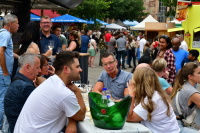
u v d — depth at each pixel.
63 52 3.65
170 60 7.79
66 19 23.08
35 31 6.72
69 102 3.52
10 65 6.25
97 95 4.15
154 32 27.31
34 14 20.47
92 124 3.71
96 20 32.31
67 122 3.92
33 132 3.53
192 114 4.80
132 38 19.80
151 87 3.98
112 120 3.48
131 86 4.09
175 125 4.12
